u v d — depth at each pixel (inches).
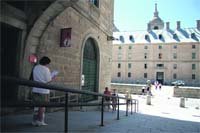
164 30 3233.3
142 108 920.3
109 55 740.7
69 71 459.2
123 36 3289.9
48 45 385.1
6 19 282.2
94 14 577.3
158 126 357.1
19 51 318.7
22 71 325.4
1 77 125.0
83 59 551.8
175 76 3021.7
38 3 302.7
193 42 2972.4
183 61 2999.5
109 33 722.8
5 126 219.5
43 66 253.4
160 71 3068.4
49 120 290.7
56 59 410.9
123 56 3198.8
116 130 275.9
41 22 342.0
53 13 340.2
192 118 618.2
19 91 321.1
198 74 2940.5
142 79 3112.7
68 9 441.7
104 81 694.5
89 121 326.3
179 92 1547.7
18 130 211.5
